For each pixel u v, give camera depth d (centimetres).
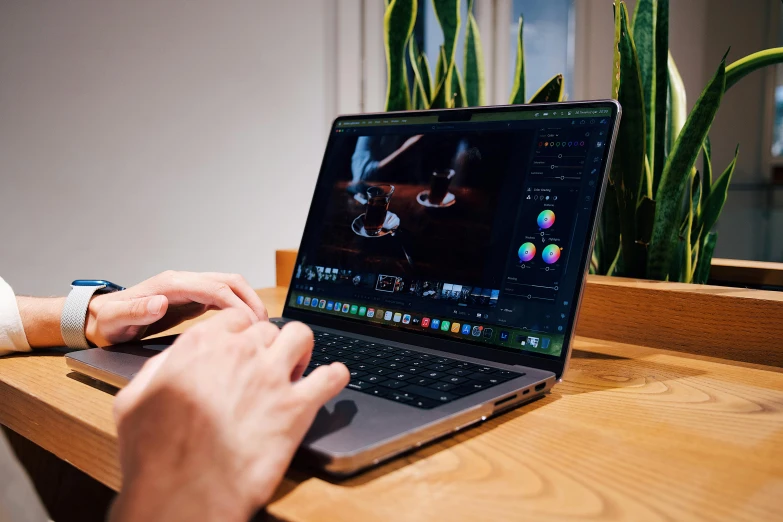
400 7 112
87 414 50
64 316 67
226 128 212
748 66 82
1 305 68
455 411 44
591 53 212
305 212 240
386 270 72
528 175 65
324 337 69
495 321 62
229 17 209
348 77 244
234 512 32
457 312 65
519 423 48
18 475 102
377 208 76
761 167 200
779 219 199
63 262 178
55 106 172
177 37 196
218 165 211
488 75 229
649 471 39
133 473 33
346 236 78
